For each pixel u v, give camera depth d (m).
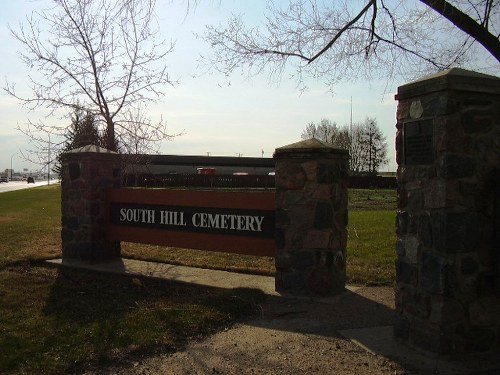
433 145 3.93
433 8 7.38
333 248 5.84
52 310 5.28
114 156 8.12
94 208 7.85
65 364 3.81
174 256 8.51
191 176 41.97
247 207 6.55
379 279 6.77
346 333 4.55
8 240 10.42
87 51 10.39
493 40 7.53
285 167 5.95
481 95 3.94
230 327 4.78
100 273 7.28
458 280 3.86
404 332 4.22
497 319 3.99
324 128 51.22
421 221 4.05
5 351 4.07
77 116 10.95
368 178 42.44
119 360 3.93
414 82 4.11
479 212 3.93
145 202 7.54
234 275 7.01
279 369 3.77
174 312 5.09
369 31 9.26
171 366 3.83
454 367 3.73
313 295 5.81
